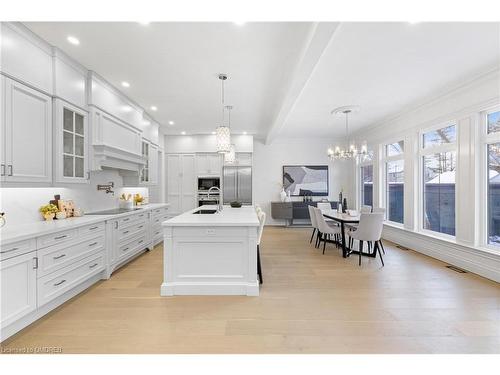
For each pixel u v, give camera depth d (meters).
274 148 8.17
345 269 3.83
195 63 3.13
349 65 3.16
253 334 2.14
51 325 2.27
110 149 3.62
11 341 2.04
